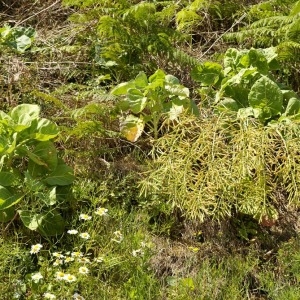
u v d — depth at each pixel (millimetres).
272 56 1821
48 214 1492
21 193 1513
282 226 1602
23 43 1967
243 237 1551
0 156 1517
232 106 1729
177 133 1615
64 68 2023
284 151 1566
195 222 1583
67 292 1331
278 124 1620
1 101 1855
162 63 2025
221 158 1559
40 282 1359
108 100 1819
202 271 1439
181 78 2014
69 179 1558
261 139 1550
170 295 1376
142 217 1575
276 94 1684
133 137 1741
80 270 1343
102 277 1426
